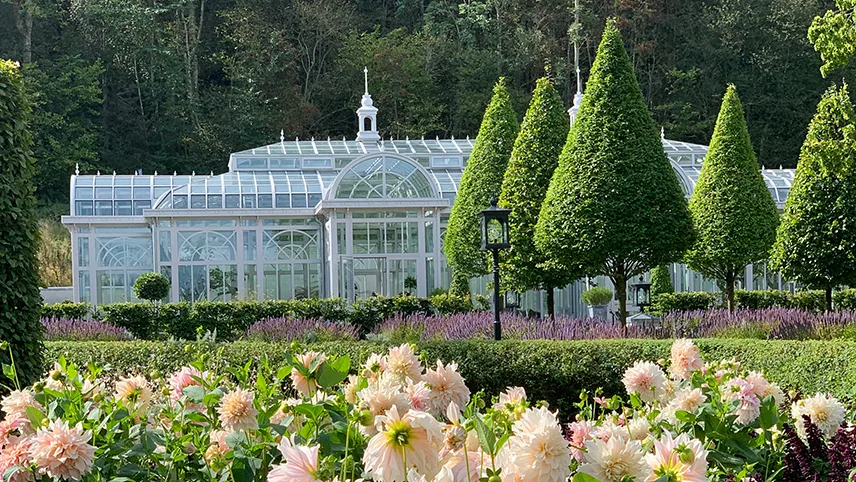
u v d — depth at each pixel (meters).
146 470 3.34
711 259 19.11
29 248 8.38
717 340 10.09
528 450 2.29
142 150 44.72
